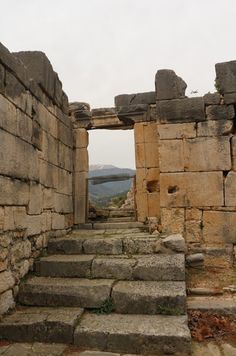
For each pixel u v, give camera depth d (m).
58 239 6.64
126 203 12.59
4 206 4.80
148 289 4.88
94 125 8.95
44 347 4.13
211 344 4.23
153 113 8.36
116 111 8.52
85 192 8.71
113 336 4.09
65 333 4.23
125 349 4.05
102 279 5.37
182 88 7.65
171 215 7.35
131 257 5.84
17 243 5.21
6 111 4.94
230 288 5.64
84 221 8.56
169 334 4.01
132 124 8.91
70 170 8.50
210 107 7.43
